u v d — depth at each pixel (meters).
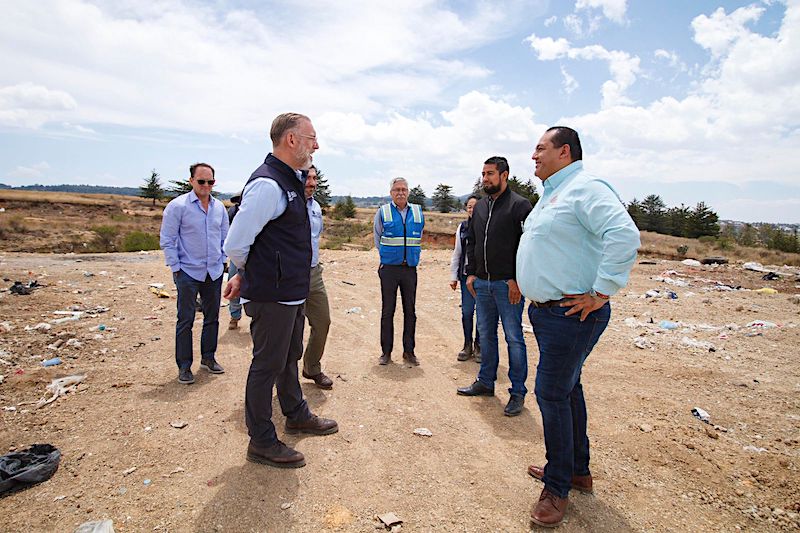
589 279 2.55
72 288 8.52
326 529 2.54
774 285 11.05
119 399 4.16
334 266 13.37
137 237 23.77
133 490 2.82
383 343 5.38
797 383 4.75
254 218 2.82
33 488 2.82
